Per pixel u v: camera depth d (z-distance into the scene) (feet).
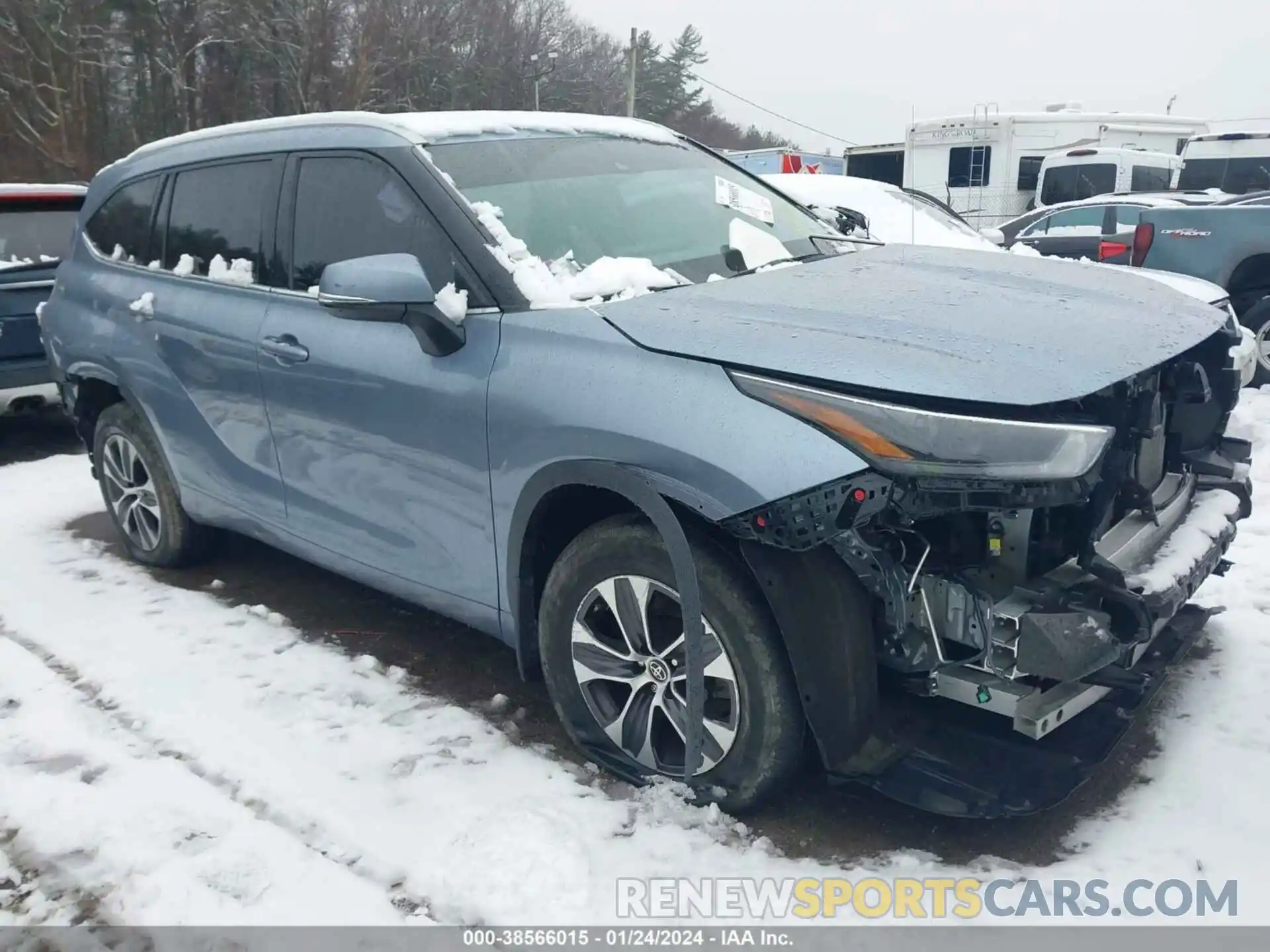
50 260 23.97
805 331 8.64
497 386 9.64
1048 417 7.70
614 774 9.72
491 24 153.38
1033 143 61.26
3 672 12.35
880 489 7.70
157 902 8.37
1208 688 10.92
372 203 11.30
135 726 11.06
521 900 8.21
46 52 123.24
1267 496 17.01
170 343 13.79
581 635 9.62
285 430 12.23
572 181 11.51
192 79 135.23
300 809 9.46
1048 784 8.31
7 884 8.71
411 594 11.51
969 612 8.09
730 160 13.98
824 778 9.64
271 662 12.49
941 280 10.27
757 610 8.41
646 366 8.78
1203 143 53.47
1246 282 25.05
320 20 133.49
